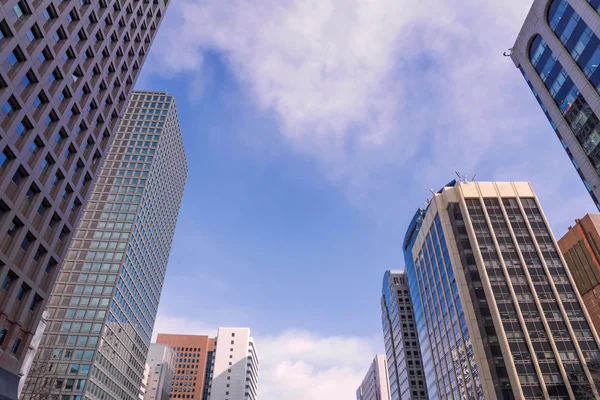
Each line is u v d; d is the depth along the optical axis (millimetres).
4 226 36125
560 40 62750
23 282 39031
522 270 92500
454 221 105188
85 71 49406
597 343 81438
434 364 115812
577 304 87062
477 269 94438
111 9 54844
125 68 61219
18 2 37344
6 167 36625
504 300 88062
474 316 90375
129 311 113938
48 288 43344
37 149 41406
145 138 141000
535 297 88062
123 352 109438
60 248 46219
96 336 95125
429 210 120438
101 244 111250
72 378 88500
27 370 52594
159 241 142625
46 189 42406
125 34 60219
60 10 43812
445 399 106125
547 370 78500
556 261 93812
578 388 74875
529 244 96938
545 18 65312
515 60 75500
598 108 56406
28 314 40531
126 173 129375
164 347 186750
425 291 125562
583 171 61938
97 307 99688
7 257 36344
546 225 100062
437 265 112938
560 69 63469
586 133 59844
